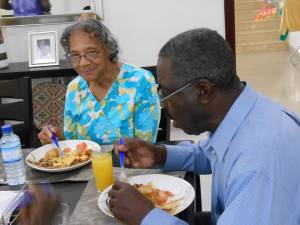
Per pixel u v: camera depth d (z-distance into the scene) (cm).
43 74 306
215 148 95
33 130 197
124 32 353
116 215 98
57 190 127
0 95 196
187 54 88
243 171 79
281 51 869
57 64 321
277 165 78
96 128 177
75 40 165
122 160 133
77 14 338
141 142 134
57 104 293
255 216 74
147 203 96
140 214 93
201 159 135
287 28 616
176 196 117
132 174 135
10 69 315
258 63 732
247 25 880
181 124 99
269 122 86
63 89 292
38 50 325
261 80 586
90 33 164
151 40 355
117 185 101
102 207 110
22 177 135
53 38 326
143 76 175
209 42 88
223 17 346
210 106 92
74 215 110
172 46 91
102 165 122
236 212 76
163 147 137
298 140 85
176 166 135
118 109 174
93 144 162
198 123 96
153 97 174
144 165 135
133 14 348
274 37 873
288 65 683
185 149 137
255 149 81
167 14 348
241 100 92
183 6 345
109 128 175
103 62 168
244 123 89
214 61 87
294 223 75
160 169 137
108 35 172
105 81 173
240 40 882
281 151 80
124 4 346
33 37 325
